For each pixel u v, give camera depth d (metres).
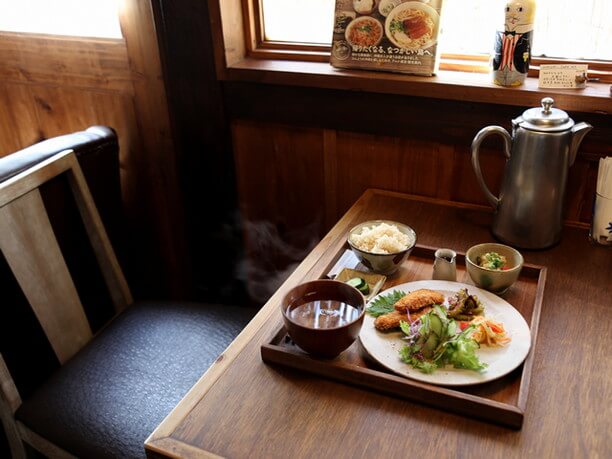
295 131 1.88
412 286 1.29
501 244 1.38
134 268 2.46
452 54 1.71
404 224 1.54
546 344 1.15
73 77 2.12
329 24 1.82
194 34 1.81
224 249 2.23
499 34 1.48
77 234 1.75
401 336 1.15
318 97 1.76
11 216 1.47
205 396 1.06
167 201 2.23
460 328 1.15
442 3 1.56
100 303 1.90
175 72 1.91
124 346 1.65
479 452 0.94
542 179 1.37
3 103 2.30
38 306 1.54
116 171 1.92
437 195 1.78
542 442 0.95
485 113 1.57
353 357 1.13
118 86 2.06
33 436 1.49
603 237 1.45
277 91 1.81
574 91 1.47
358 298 1.14
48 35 2.08
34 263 1.53
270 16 1.89
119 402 1.47
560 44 1.59
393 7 1.60
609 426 0.98
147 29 1.89
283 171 1.98
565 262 1.40
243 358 1.15
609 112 1.43
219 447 0.96
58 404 1.48
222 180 2.06
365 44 1.67
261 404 1.04
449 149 1.69
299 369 1.11
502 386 1.06
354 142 1.81
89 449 1.39
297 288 1.16
